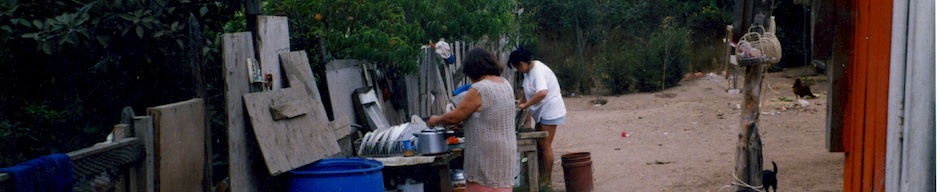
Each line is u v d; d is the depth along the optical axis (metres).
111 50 6.33
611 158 10.35
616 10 21.91
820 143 10.38
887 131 3.93
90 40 6.05
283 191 5.91
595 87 19.44
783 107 13.97
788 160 9.28
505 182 5.64
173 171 4.86
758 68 6.59
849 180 4.80
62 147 6.46
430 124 5.78
